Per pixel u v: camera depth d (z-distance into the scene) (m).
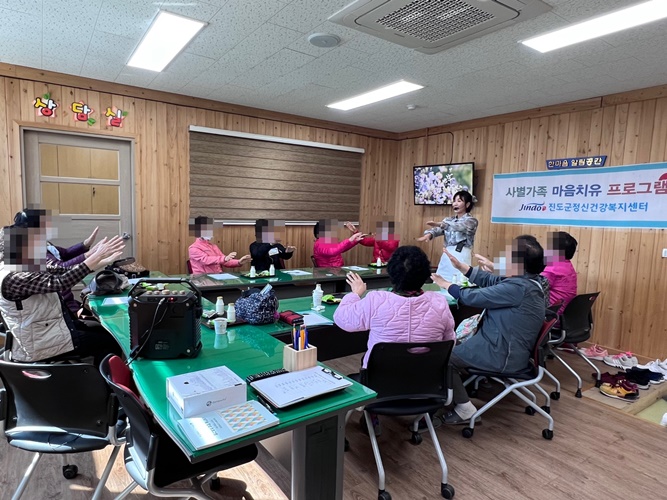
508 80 3.82
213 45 3.16
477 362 2.53
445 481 2.01
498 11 2.49
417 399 2.05
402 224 6.55
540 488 2.10
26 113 3.82
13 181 3.81
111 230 4.41
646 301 4.00
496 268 2.72
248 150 5.12
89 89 4.07
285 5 2.52
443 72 3.64
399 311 2.03
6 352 2.28
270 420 1.24
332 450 1.47
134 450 1.53
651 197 3.92
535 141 4.81
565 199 4.55
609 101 4.16
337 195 5.98
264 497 1.98
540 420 2.81
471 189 5.38
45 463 2.19
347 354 2.76
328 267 4.73
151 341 1.68
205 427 1.19
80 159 4.19
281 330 2.20
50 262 2.79
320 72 3.73
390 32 2.82
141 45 3.21
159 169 4.55
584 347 4.31
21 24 2.85
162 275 3.80
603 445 2.51
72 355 2.52
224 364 1.67
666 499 2.04
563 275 3.47
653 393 3.25
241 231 5.20
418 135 6.18
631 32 2.75
